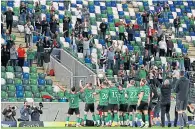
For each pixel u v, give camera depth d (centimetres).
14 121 7769
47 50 10112
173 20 12762
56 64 9956
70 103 7519
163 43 11131
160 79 9538
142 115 7256
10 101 8888
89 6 12544
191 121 8094
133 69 10188
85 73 9775
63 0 12306
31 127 7444
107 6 12706
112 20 12381
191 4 13512
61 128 7056
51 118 8650
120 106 7450
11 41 9788
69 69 10094
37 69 9956
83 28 11100
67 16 11550
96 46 11144
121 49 11194
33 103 8531
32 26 10512
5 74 9525
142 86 7244
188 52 12156
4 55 9669
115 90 7438
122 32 11575
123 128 7000
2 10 11406
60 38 10950
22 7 11088
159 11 12900
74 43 10606
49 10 11806
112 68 10200
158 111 7456
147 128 6981
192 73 9694
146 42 11156
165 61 10944
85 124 7562
